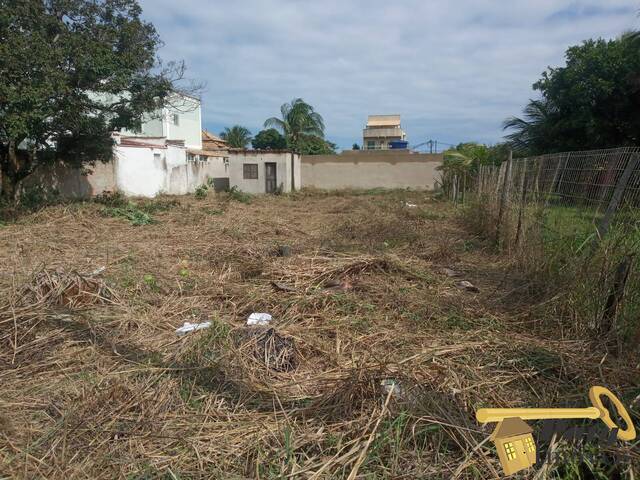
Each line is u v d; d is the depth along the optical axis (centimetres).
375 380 276
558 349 333
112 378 301
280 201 1845
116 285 492
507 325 393
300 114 3272
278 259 624
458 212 1244
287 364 327
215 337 354
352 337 371
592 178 479
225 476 214
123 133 2667
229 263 625
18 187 1347
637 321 313
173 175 2244
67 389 289
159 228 960
